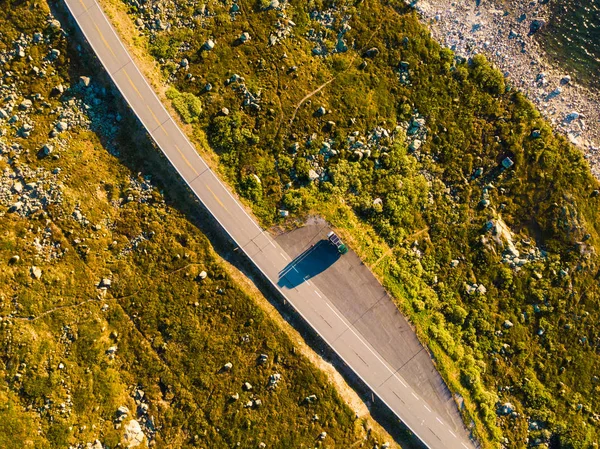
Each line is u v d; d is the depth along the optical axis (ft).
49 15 103.76
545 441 109.60
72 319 95.55
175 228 103.86
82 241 99.40
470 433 106.93
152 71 106.73
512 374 112.16
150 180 104.53
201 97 107.86
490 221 115.44
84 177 101.45
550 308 114.93
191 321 100.42
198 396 98.12
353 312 107.34
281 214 107.14
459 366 109.40
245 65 110.22
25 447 86.79
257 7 111.96
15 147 99.25
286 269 106.42
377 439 103.09
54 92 102.63
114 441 92.02
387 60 116.26
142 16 109.50
